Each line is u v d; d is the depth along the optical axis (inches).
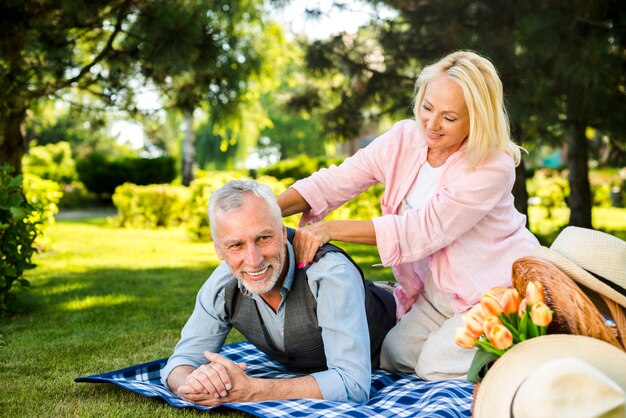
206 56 294.0
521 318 85.3
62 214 776.3
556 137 358.9
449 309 123.8
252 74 433.4
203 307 116.4
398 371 129.6
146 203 563.2
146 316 199.0
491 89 112.3
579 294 82.9
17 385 125.2
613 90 291.4
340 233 113.7
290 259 107.7
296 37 352.8
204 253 386.9
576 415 68.6
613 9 284.0
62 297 232.2
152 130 386.3
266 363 133.7
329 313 106.3
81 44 347.9
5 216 195.5
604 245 92.7
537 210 605.9
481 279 119.4
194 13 284.0
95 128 378.0
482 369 88.1
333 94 379.6
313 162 864.3
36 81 314.5
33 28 285.7
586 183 403.9
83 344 161.5
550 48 258.5
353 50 343.0
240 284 111.5
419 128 118.5
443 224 115.6
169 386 112.7
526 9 279.9
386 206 129.8
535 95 270.1
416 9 307.6
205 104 383.6
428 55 311.6
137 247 411.8
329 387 103.4
